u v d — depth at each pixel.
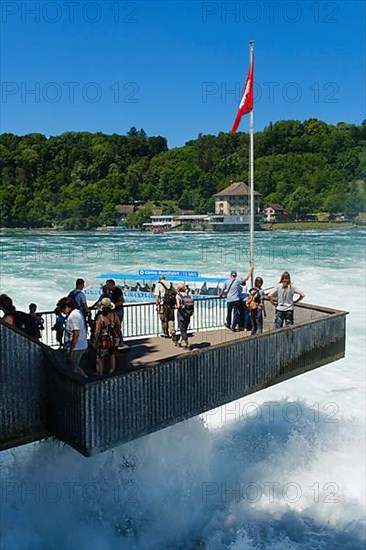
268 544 10.64
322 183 165.00
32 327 10.05
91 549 10.16
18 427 8.59
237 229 150.88
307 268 56.09
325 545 10.67
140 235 130.00
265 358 11.43
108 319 9.54
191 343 12.70
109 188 173.38
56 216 155.88
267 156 187.38
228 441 14.35
